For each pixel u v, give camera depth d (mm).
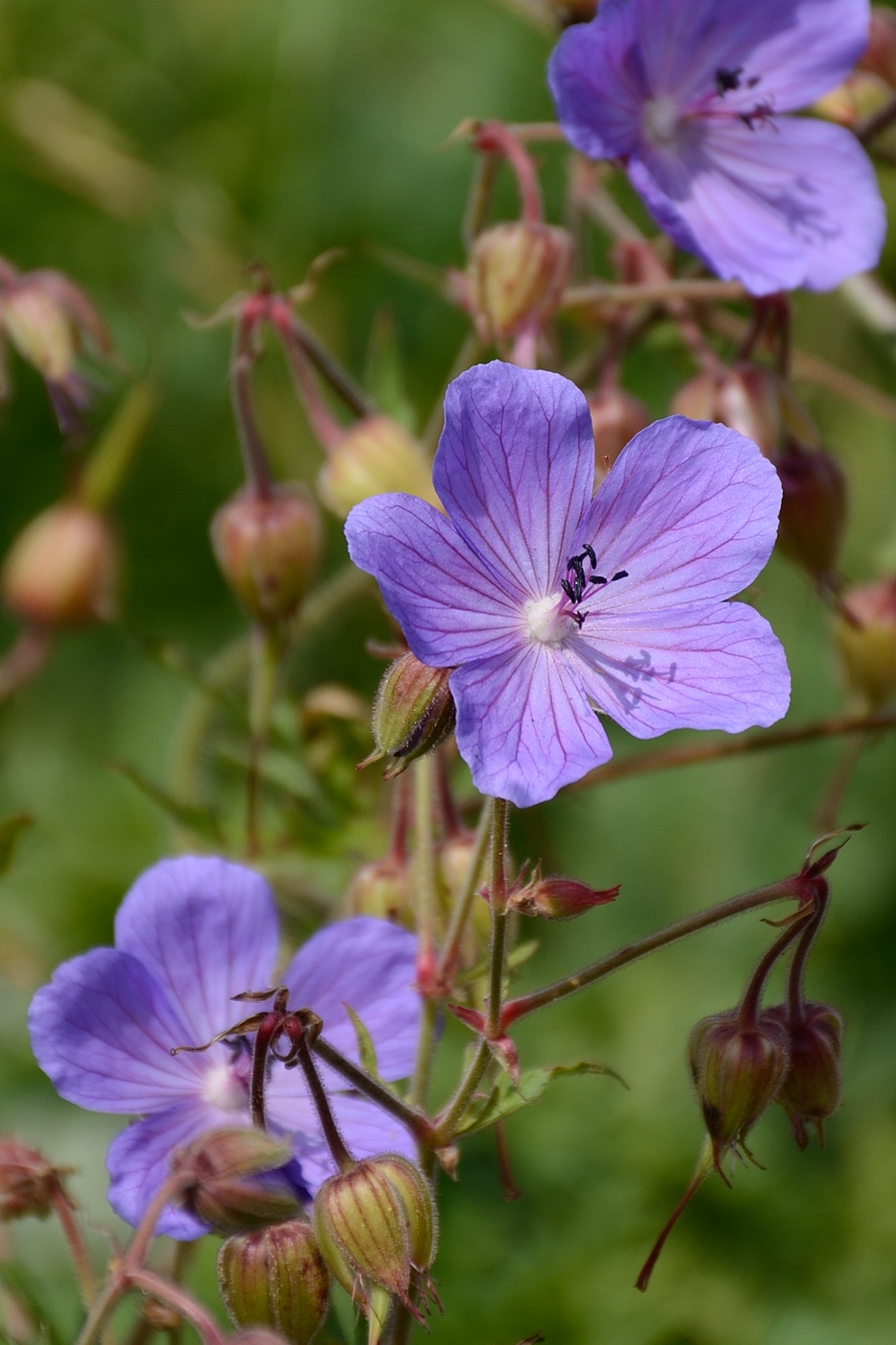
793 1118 410
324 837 471
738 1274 502
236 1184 393
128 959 411
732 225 446
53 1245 493
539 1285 491
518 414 401
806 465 456
